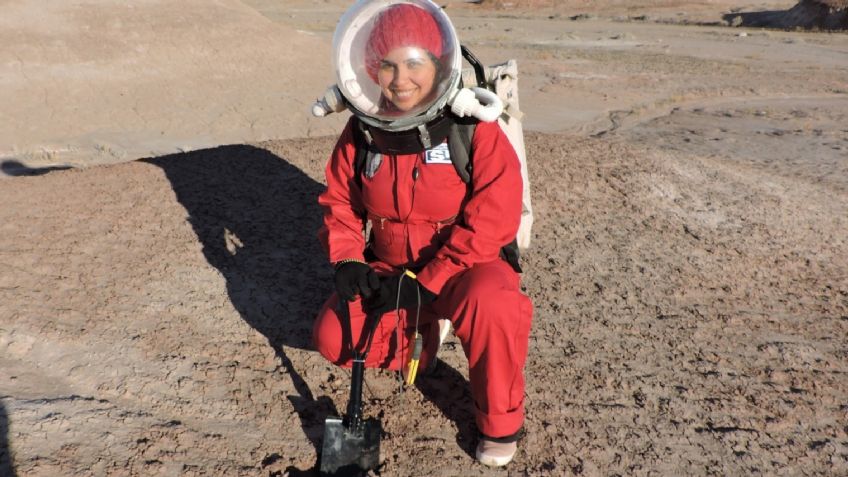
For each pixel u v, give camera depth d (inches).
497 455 113.0
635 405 130.6
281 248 186.7
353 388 111.7
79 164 448.1
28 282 162.9
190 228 195.2
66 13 719.1
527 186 186.4
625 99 634.8
